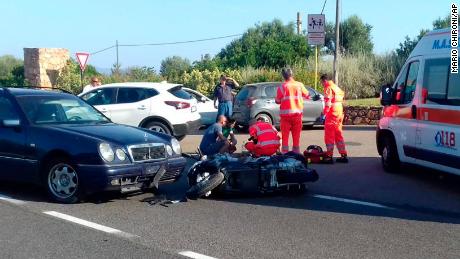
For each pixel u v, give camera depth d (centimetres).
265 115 1812
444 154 906
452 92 895
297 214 779
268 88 1838
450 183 996
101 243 642
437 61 947
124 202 851
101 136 841
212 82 2773
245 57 3350
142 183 849
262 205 834
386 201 860
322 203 847
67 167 834
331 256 595
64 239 657
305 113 1844
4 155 893
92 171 806
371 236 671
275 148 1036
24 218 754
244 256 595
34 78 3266
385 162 1109
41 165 855
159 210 802
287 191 916
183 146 1544
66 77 3105
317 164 1195
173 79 3122
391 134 1085
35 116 906
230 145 1064
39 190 945
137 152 838
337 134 1202
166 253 606
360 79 2523
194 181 898
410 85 1031
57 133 852
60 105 953
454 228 709
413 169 1109
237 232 686
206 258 589
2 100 934
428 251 614
